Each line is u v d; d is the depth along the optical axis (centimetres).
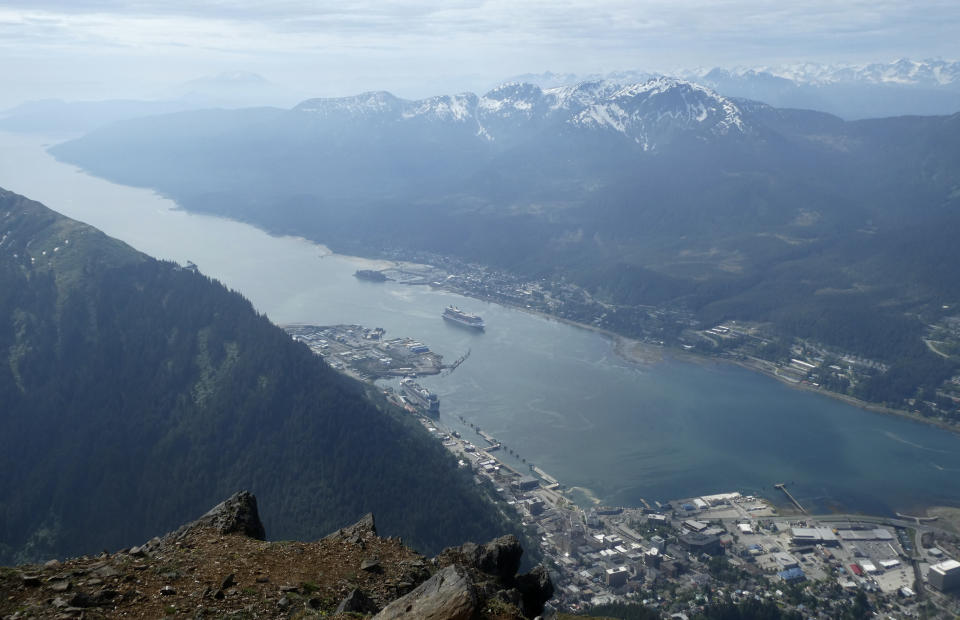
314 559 3591
